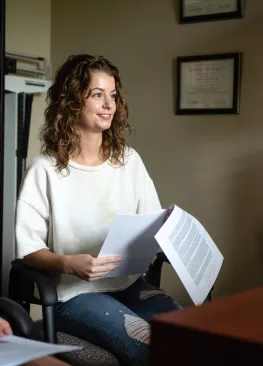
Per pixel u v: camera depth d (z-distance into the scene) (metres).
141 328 1.49
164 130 2.82
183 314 0.86
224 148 2.64
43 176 1.70
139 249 1.62
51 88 1.81
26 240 1.65
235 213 2.62
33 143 3.16
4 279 2.78
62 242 1.69
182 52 2.75
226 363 0.76
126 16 2.92
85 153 1.76
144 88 2.88
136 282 1.82
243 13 2.56
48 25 3.18
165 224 1.49
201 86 2.68
